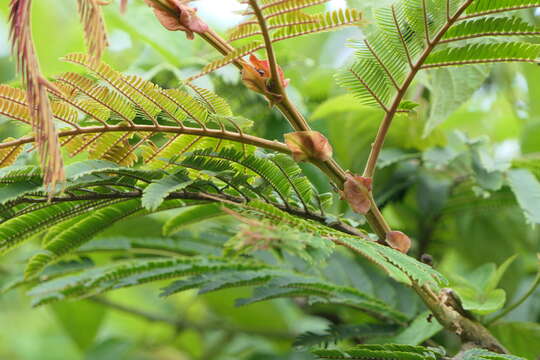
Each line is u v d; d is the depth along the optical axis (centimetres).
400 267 54
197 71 82
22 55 52
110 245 74
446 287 64
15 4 52
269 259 73
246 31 57
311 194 60
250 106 84
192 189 59
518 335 69
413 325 67
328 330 68
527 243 84
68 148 58
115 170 57
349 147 83
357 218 77
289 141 57
